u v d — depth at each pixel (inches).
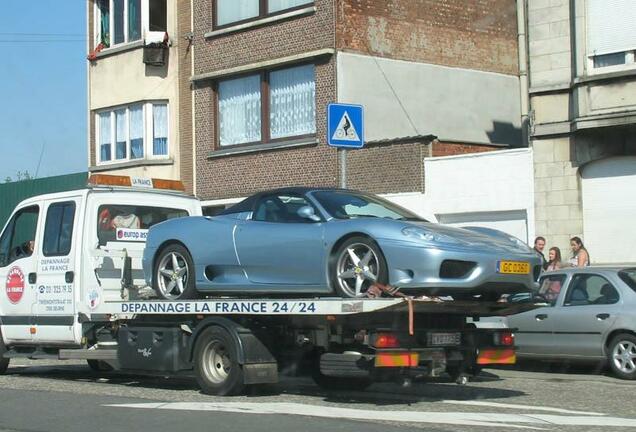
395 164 841.5
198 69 1012.5
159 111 1067.3
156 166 1056.8
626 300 526.6
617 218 721.0
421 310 382.6
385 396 436.8
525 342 566.6
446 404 405.4
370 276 380.5
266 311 400.8
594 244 732.0
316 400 417.7
